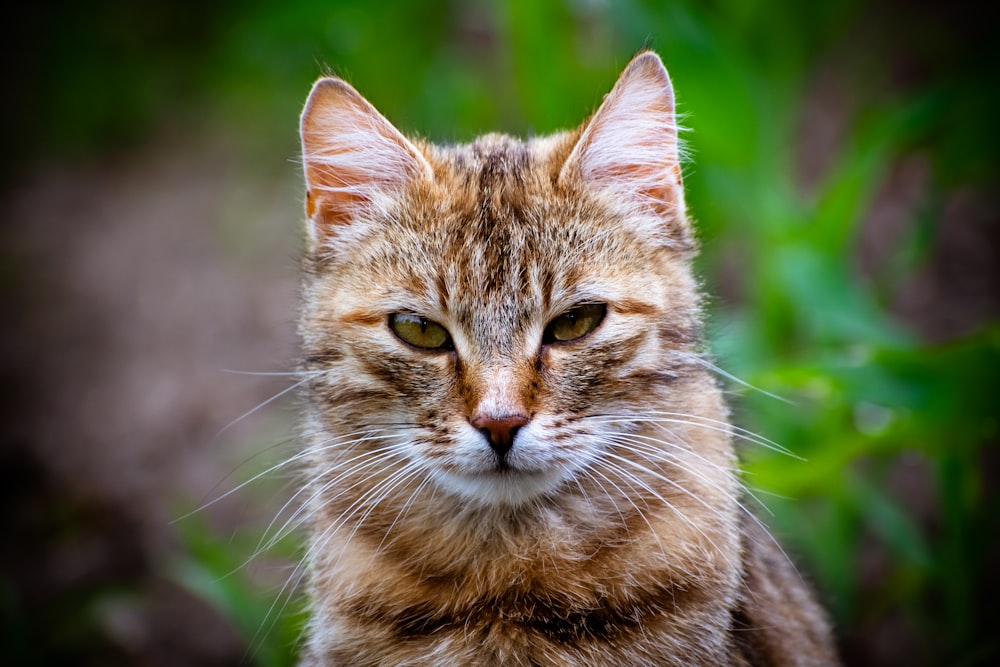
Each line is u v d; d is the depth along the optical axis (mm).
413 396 2729
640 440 2795
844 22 5090
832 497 4047
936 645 3977
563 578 2736
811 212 4762
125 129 7871
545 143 3100
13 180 7590
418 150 2926
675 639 2688
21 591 4629
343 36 6273
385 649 2742
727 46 4613
